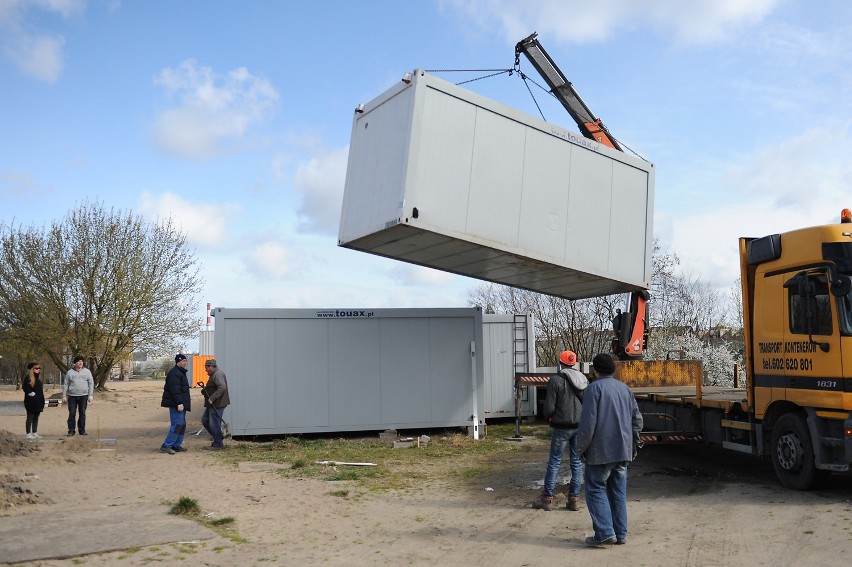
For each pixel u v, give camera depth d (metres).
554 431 8.10
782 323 8.91
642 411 12.39
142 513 7.57
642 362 12.84
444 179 9.66
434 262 11.72
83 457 12.02
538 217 10.88
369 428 14.84
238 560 6.03
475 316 15.52
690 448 12.99
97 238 30.17
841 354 8.03
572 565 5.91
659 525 7.25
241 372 14.43
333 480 9.91
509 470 10.81
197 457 12.15
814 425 8.38
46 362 41.47
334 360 14.84
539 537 6.84
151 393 33.22
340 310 14.95
